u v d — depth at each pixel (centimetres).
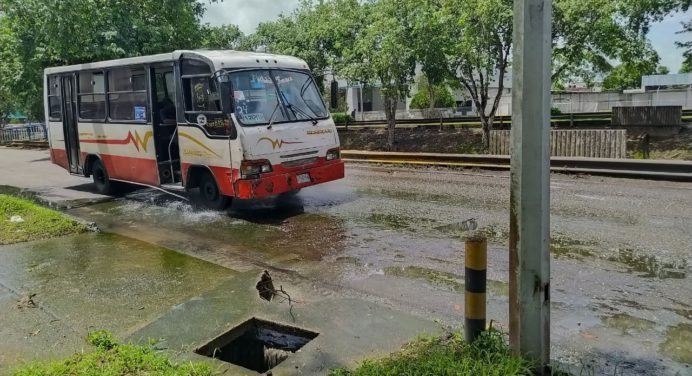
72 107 1246
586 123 2119
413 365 363
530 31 307
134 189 1280
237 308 500
